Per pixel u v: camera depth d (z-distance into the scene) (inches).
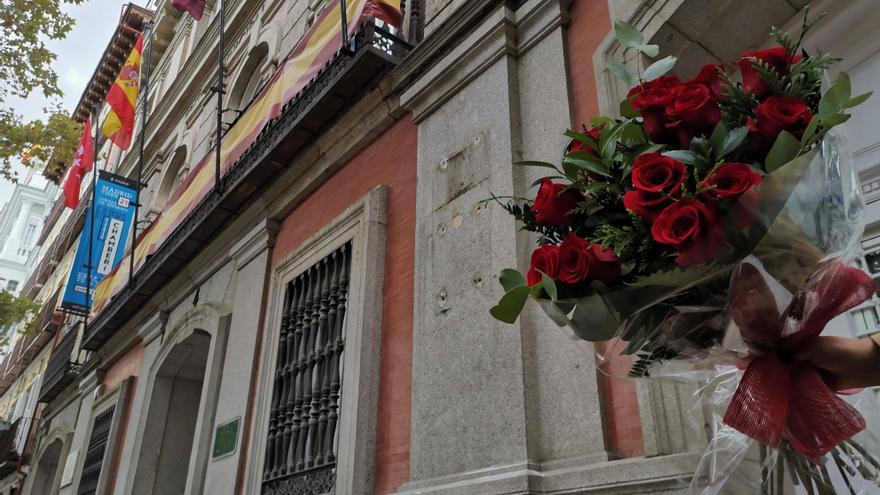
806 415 65.3
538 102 185.9
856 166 128.6
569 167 75.7
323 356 243.8
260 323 299.4
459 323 181.9
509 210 83.0
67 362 622.2
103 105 1029.8
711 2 146.2
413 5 275.4
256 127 339.6
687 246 58.3
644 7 157.8
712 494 70.4
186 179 454.6
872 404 70.5
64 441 593.9
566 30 189.3
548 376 154.4
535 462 146.7
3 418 1128.2
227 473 272.8
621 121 74.3
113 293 526.0
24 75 479.8
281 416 257.1
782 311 63.0
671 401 124.3
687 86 69.5
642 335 69.6
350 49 260.8
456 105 216.5
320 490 215.2
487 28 208.7
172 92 666.2
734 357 70.4
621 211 70.6
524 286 70.6
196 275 398.3
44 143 512.4
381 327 223.1
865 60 133.3
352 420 208.8
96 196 652.1
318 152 297.3
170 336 405.4
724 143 63.1
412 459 181.2
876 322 114.8
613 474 125.6
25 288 1374.3
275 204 327.9
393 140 255.9
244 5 524.7
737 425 65.5
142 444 402.6
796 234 58.7
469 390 170.4
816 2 141.6
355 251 243.0
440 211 205.6
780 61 68.6
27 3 460.4
